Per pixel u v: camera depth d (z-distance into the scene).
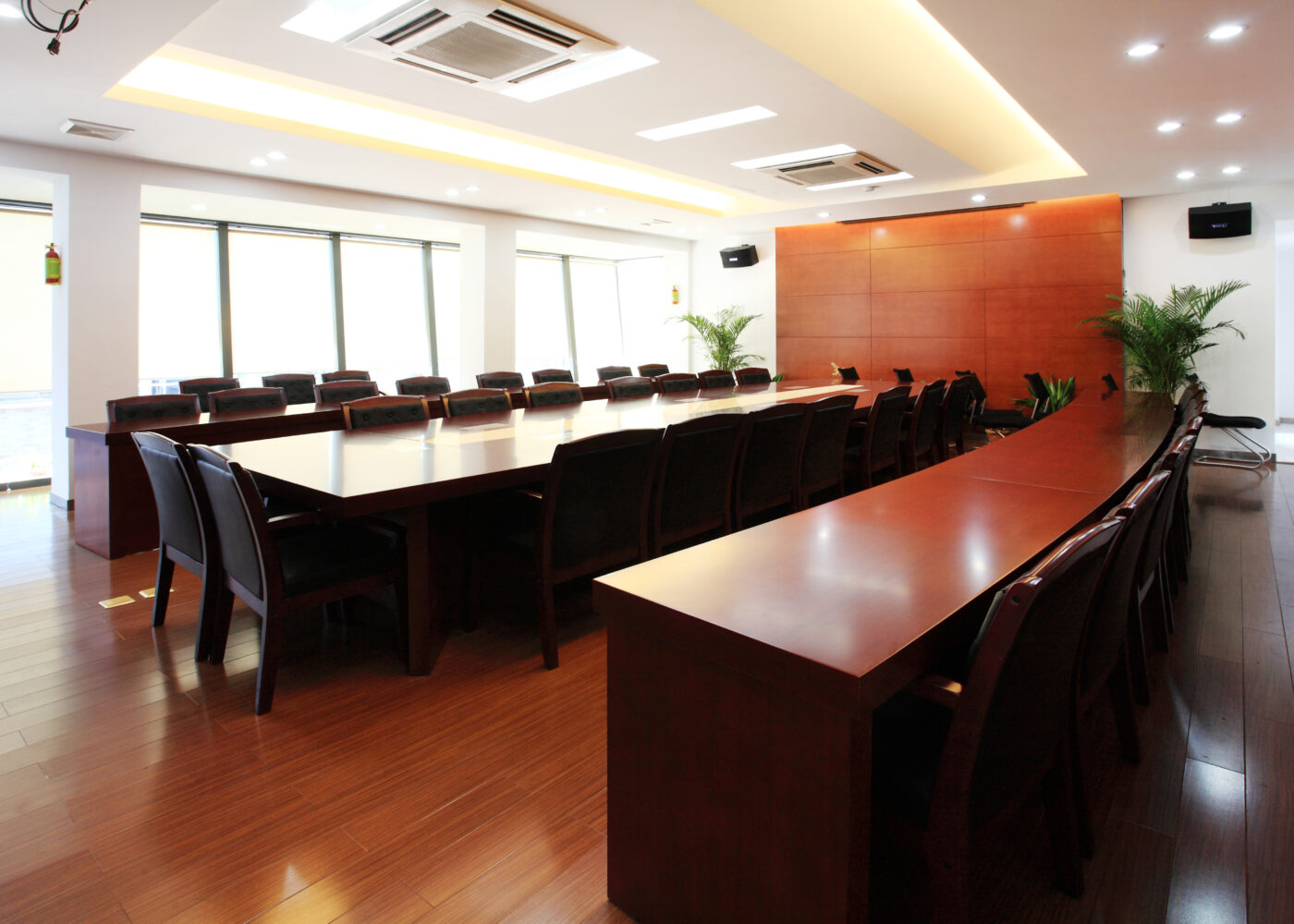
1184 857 1.71
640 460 2.90
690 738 1.34
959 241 9.30
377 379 9.88
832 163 6.38
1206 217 7.54
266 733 2.26
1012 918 1.53
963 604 1.35
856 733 1.10
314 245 9.16
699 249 11.87
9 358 7.00
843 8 4.34
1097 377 8.55
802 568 1.57
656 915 1.46
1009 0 3.32
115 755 2.13
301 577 2.42
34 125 5.11
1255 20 3.52
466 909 1.55
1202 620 3.21
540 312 11.94
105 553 4.22
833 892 1.15
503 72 4.07
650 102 4.73
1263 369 7.69
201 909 1.55
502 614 3.27
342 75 4.26
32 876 1.64
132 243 6.11
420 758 2.12
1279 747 2.18
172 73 4.93
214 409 5.14
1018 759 1.32
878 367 10.05
